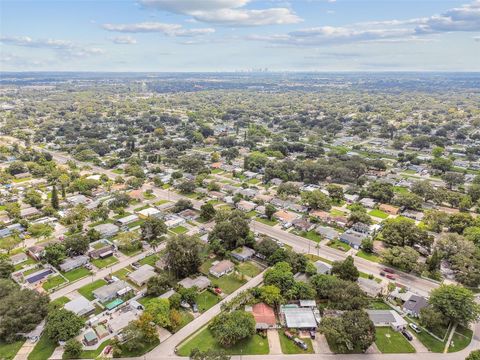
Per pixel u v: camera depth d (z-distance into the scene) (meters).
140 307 118.94
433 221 181.12
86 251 157.00
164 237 172.50
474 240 160.38
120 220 188.38
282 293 124.44
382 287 132.75
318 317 114.19
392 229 164.88
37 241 168.50
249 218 191.75
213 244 154.12
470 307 110.81
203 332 109.19
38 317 109.19
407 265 142.50
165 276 130.38
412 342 106.38
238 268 146.00
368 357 100.25
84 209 195.38
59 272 142.25
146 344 103.50
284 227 185.50
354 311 107.25
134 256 155.75
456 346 105.25
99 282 136.00
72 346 97.88
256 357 99.62
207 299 125.56
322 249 163.62
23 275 139.62
